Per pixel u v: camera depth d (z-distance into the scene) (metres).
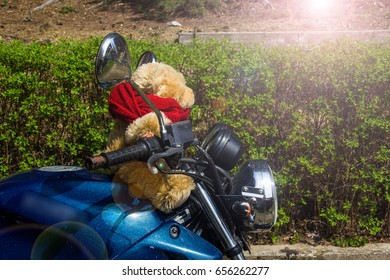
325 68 5.00
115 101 2.88
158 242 2.66
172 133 2.61
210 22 11.45
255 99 4.94
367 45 5.44
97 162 2.42
